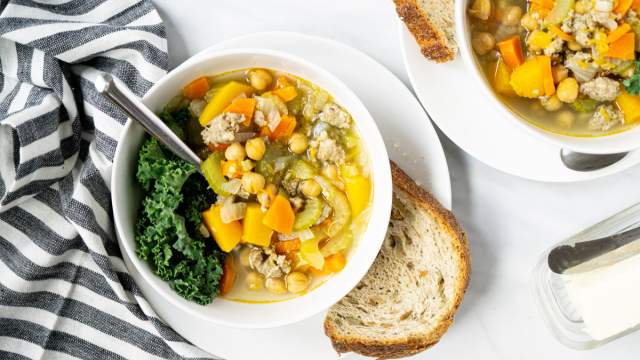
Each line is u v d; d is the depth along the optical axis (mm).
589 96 592
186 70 594
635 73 583
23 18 653
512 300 680
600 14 571
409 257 657
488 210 679
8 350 671
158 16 656
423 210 640
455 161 677
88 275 672
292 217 607
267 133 608
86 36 650
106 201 655
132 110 558
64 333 675
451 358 680
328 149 609
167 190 590
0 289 662
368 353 651
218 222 599
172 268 601
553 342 680
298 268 624
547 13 583
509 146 637
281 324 608
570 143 583
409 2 608
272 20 669
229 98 605
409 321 650
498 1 594
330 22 669
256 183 596
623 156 633
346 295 657
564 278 657
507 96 603
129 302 656
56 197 669
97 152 653
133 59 660
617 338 652
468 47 581
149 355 676
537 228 678
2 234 663
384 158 603
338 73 641
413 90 673
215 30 670
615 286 643
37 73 659
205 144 608
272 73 614
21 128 643
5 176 662
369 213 621
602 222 651
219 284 616
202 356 662
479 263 680
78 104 671
